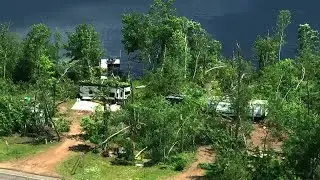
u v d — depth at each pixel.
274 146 72.75
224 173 58.34
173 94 94.62
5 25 133.62
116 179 65.62
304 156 56.47
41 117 82.38
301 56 109.19
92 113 86.94
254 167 60.44
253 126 78.62
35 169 68.06
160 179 65.75
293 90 89.25
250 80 90.88
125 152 73.06
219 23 179.50
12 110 81.50
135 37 121.81
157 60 120.94
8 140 79.00
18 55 108.44
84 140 79.25
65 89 96.12
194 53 115.50
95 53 114.75
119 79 107.50
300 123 61.06
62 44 122.75
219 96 86.94
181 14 191.12
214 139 74.62
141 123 76.88
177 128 74.88
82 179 64.88
